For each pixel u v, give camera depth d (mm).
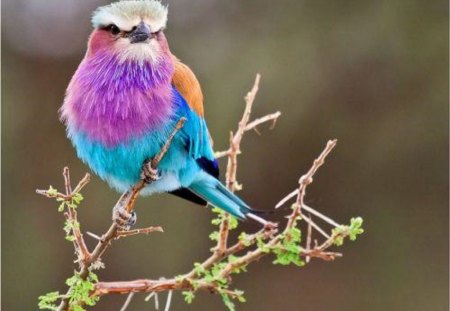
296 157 16438
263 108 16047
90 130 7531
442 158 16781
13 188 16312
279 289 17203
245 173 16375
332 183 16781
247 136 16266
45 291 16141
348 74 16438
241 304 17094
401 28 16484
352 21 16438
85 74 7531
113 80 7418
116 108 7410
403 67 16500
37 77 16812
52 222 16328
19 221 16203
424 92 16625
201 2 16656
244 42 16328
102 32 7527
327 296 17125
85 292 6285
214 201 7949
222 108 15859
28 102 16688
